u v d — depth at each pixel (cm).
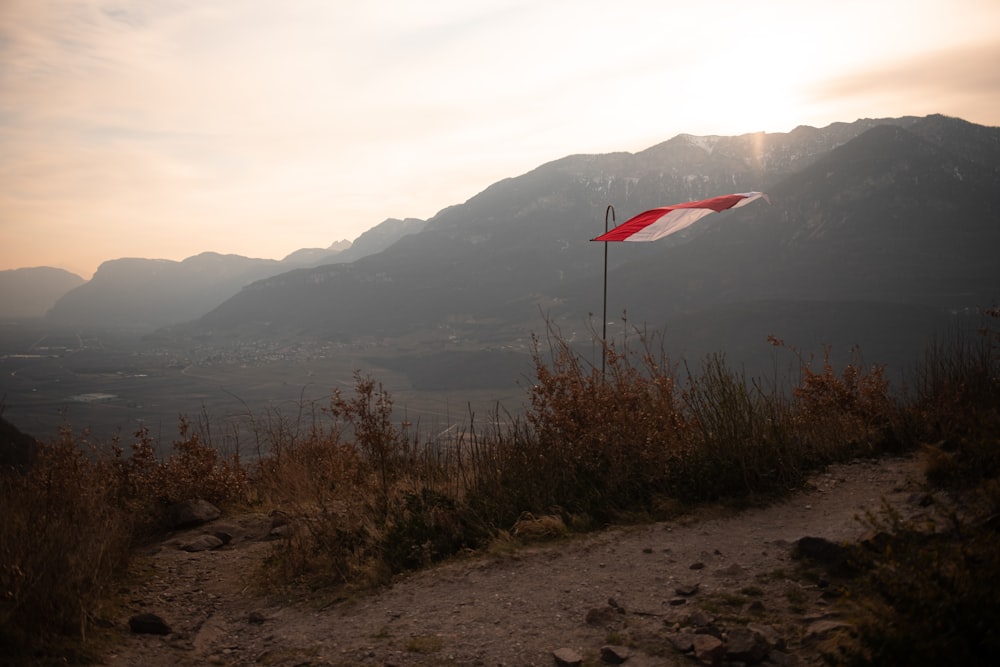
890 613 286
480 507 560
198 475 758
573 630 363
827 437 618
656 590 402
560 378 633
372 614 421
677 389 640
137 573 525
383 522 560
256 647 393
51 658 358
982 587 271
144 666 368
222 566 561
